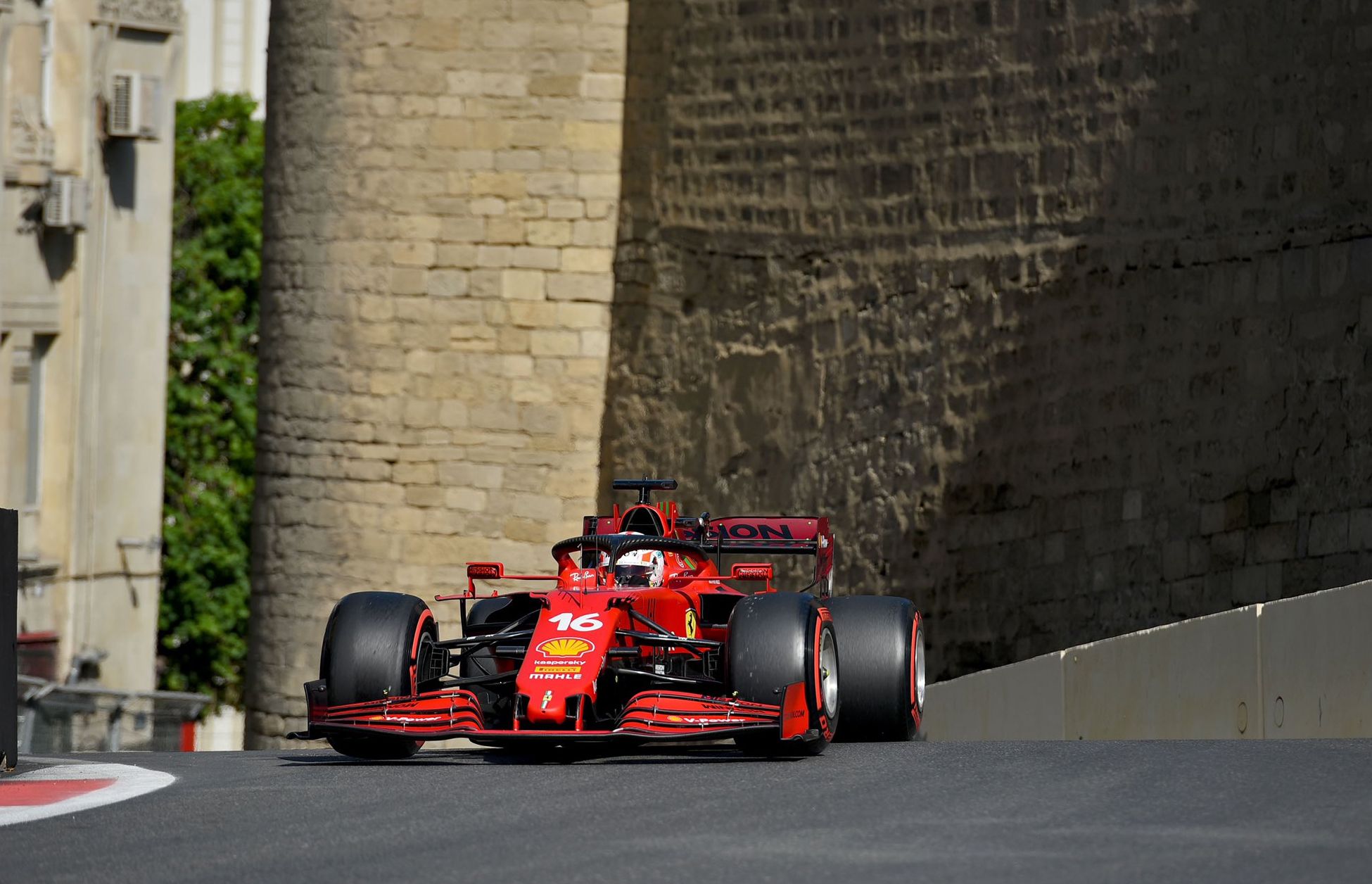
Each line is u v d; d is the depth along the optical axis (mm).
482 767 31266
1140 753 29484
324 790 28078
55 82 136375
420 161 76750
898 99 61062
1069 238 53250
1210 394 47719
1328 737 34188
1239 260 46938
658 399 72625
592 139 75438
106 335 141875
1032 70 55094
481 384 76312
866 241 62344
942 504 57969
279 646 79750
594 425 75438
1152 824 22672
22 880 21219
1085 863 20406
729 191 69438
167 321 147500
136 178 143875
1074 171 53219
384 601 32469
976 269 57031
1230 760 27969
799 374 65438
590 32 75375
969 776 27562
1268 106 46219
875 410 61344
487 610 37781
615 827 23750
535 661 30891
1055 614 53031
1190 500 48250
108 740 128000
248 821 25062
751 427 67812
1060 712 44281
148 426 146250
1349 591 33875
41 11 133000
